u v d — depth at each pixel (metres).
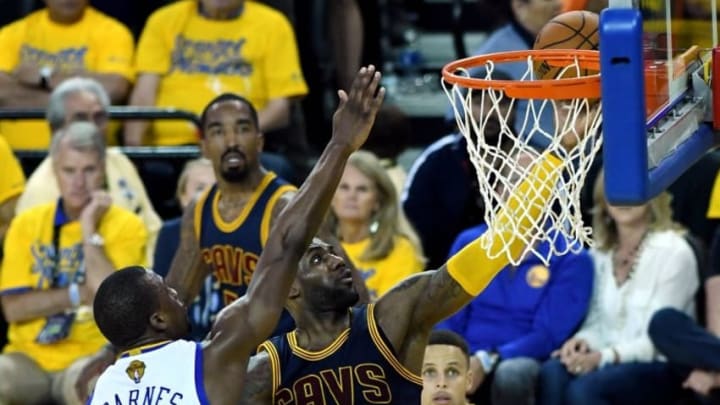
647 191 10.38
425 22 34.00
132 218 20.05
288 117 22.91
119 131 23.48
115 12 24.70
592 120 12.23
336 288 13.50
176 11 23.31
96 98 21.09
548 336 18.56
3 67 23.56
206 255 17.05
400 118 20.77
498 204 12.77
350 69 25.53
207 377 12.36
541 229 12.49
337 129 12.16
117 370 12.69
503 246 12.87
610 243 18.80
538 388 18.34
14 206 21.61
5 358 19.62
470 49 30.53
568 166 12.35
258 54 22.91
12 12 24.84
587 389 18.11
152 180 22.38
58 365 19.73
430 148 20.45
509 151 13.58
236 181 16.59
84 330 19.75
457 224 20.30
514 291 18.72
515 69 16.52
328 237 15.91
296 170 23.20
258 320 12.23
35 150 22.42
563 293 18.62
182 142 23.17
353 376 13.52
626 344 18.42
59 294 19.72
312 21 24.86
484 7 24.73
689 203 19.52
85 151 19.81
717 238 18.48
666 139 11.20
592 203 19.00
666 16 11.61
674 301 18.38
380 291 18.84
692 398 18.23
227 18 23.09
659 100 11.24
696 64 12.17
